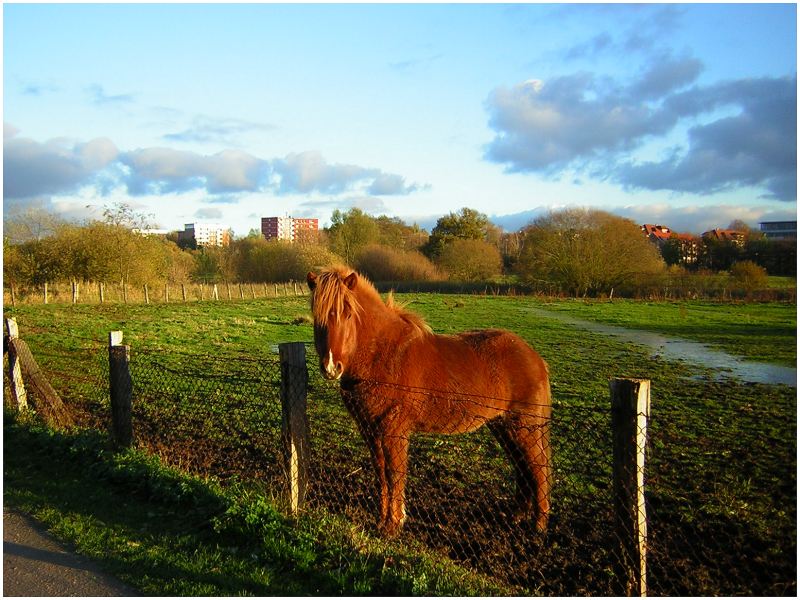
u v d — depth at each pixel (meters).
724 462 7.08
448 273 55.88
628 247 42.38
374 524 5.32
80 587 4.12
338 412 9.15
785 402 10.75
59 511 5.45
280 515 5.06
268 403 9.41
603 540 5.16
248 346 17.19
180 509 5.51
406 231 82.25
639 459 3.75
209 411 9.04
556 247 43.53
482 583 4.24
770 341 20.36
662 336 21.59
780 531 5.25
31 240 39.03
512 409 5.46
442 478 6.64
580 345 18.80
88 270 38.88
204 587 4.11
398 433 5.16
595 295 43.75
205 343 17.81
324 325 4.94
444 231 68.44
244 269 57.66
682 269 45.12
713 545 5.07
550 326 24.28
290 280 54.88
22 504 5.64
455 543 5.13
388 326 5.31
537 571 4.67
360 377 5.23
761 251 47.56
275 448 7.44
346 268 5.39
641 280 42.75
